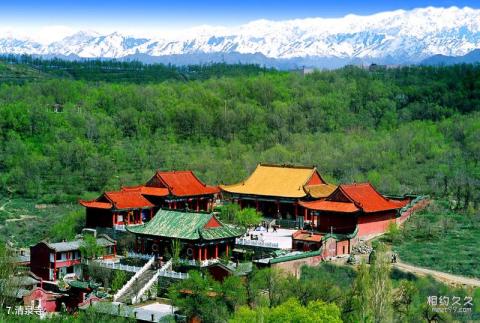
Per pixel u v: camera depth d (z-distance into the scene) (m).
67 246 146.62
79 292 135.25
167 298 129.62
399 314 109.44
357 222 148.50
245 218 159.88
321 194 167.50
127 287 133.00
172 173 175.25
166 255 140.12
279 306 101.25
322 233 144.62
